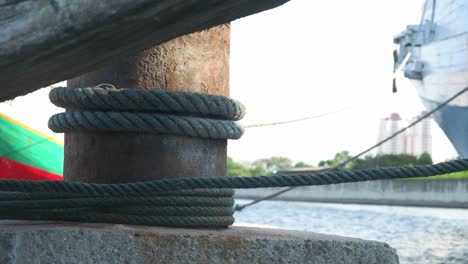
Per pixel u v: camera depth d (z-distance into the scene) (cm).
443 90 2047
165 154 366
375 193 4381
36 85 264
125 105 358
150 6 210
